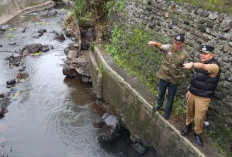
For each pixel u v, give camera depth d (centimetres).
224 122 675
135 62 959
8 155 818
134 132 862
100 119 956
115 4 1150
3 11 1812
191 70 747
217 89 683
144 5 927
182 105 781
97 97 1032
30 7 1994
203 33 711
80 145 867
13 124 940
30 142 871
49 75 1215
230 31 644
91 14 1346
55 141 879
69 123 951
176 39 647
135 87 870
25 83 1154
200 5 713
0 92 1088
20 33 1606
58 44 1499
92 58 1111
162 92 733
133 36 989
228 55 653
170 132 723
